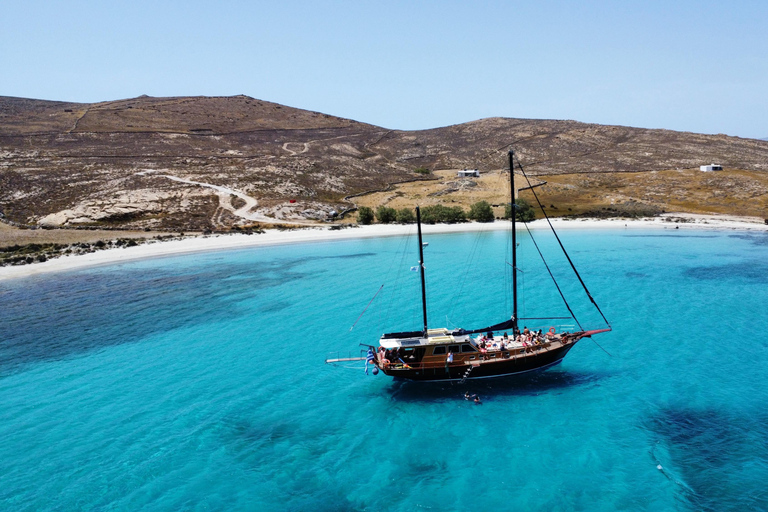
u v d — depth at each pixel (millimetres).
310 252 97438
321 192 167625
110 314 57938
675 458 26875
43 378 40531
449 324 50406
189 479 26781
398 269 78250
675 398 33469
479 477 26047
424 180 192625
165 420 33219
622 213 133000
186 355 44969
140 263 88875
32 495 25703
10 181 148125
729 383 35219
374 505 24219
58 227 121562
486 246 97250
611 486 24828
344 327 51250
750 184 150500
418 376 36219
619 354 41344
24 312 58969
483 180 179875
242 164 190000
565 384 36469
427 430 31016
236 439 30672
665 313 51344
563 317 51094
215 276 77312
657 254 83688
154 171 171875
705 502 23391
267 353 45000
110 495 25625
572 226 120688
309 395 36500
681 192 151875
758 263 74625
